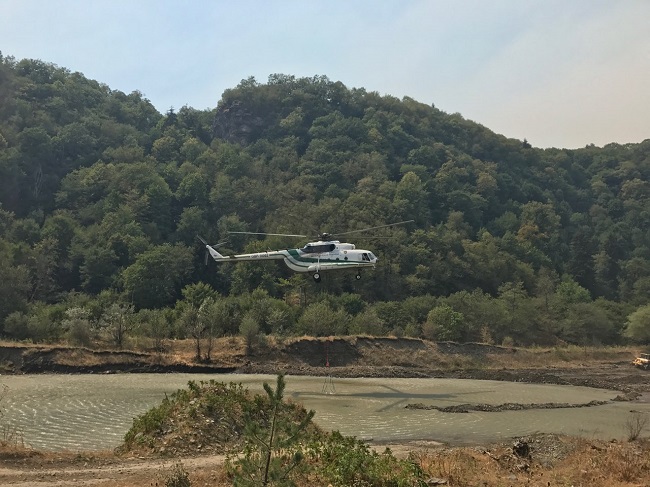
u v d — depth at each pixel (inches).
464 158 6786.4
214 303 2844.5
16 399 1391.5
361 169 5861.2
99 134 6018.7
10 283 2733.8
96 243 4057.6
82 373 2047.2
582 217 6560.0
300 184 5497.1
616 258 5492.1
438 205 5689.0
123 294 3467.0
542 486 679.7
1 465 694.5
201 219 4633.4
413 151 6569.9
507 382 2278.5
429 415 1387.8
